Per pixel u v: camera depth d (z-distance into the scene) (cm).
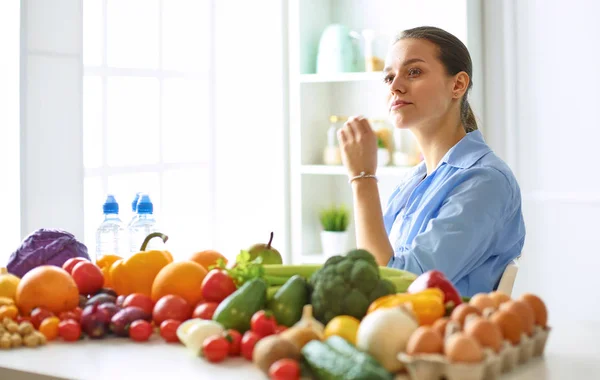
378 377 103
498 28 340
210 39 380
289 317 129
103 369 120
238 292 131
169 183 360
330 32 365
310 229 380
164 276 145
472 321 111
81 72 279
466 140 206
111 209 215
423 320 120
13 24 261
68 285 146
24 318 142
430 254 182
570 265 330
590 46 322
